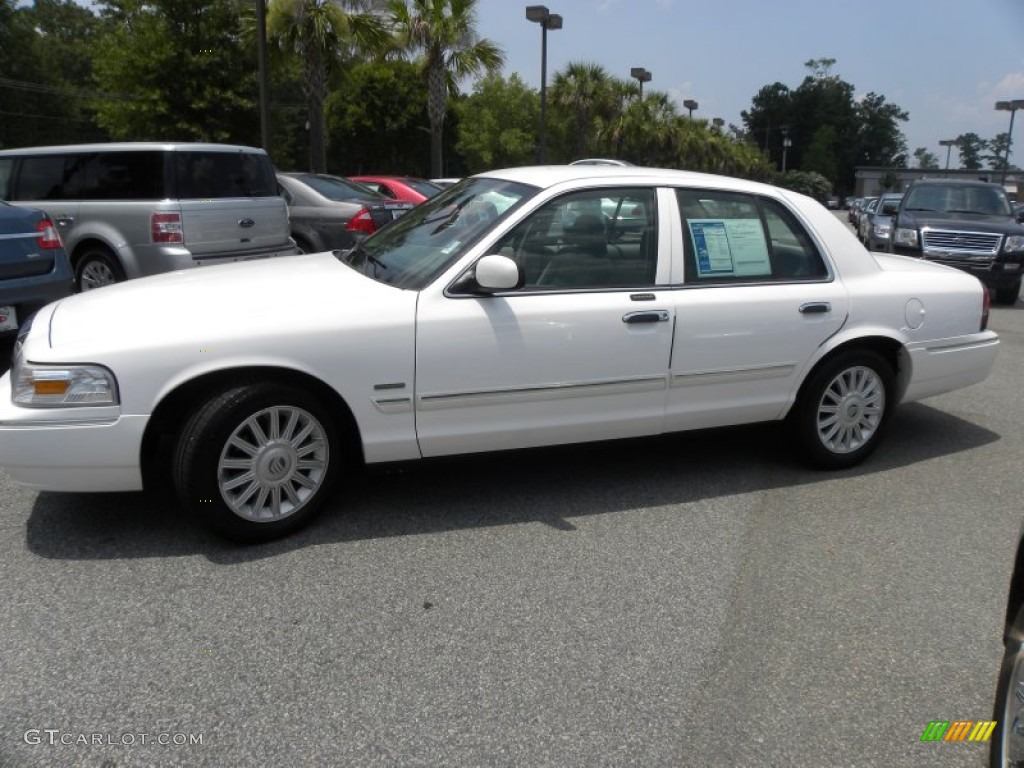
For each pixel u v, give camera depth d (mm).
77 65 53281
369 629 3088
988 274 12180
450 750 2482
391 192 13734
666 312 4113
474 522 4012
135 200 7801
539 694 2748
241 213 8297
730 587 3471
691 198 4297
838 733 2617
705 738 2572
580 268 4039
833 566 3678
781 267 4469
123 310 3680
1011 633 2291
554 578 3500
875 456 5094
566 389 4020
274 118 34844
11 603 3209
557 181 4086
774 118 111312
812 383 4566
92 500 4168
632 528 3992
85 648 2936
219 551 3652
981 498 4473
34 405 3400
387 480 4488
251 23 18766
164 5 21094
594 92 33844
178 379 3457
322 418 3727
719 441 5281
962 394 6641
